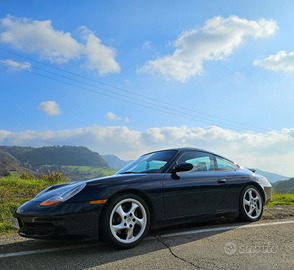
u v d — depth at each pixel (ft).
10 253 9.22
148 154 13.42
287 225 12.04
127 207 9.54
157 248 8.98
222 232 10.97
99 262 7.83
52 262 8.04
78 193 8.93
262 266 7.04
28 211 8.81
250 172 14.25
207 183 11.60
